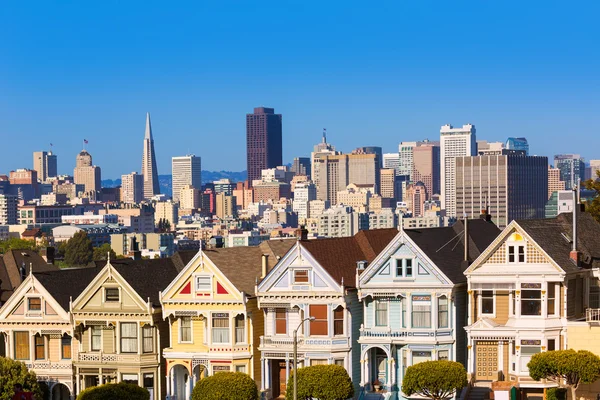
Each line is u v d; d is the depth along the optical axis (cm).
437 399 12688
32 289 14338
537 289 12725
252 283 14025
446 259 13438
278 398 13550
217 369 13675
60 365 14225
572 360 12019
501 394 12162
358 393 13325
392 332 13188
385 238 14588
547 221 13350
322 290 13275
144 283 14175
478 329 12862
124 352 14038
